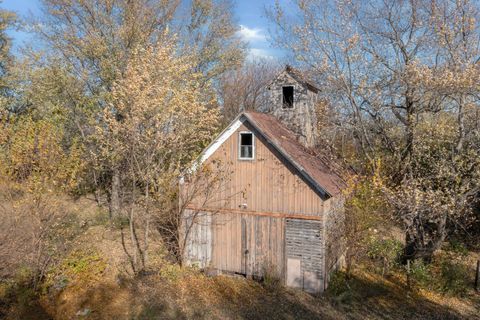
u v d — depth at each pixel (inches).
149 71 636.7
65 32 877.8
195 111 665.0
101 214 906.1
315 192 559.5
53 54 885.8
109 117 629.9
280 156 582.6
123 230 817.5
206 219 647.8
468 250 737.6
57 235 673.6
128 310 515.5
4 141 617.9
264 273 597.3
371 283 605.6
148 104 608.4
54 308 523.8
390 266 650.2
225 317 500.7
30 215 589.9
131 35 869.2
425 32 667.4
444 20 619.8
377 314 507.2
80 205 968.3
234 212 622.8
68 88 882.8
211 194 636.1
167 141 666.8
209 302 543.2
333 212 613.3
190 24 1104.8
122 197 882.8
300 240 573.9
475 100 613.9
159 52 636.7
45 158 603.2
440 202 593.6
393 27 693.9
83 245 706.8
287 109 733.3
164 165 713.0
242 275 626.8
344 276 618.5
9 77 1043.3
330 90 759.1
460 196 584.7
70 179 686.5
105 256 676.7
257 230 606.2
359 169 756.0
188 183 645.9
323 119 795.4
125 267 642.2
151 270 637.3
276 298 552.1
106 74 852.0
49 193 611.5
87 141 851.4
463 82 556.1
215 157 632.4
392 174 685.9
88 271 615.8
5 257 567.5
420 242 634.2
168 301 543.2
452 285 579.5
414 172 667.4
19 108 1032.8
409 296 561.0
